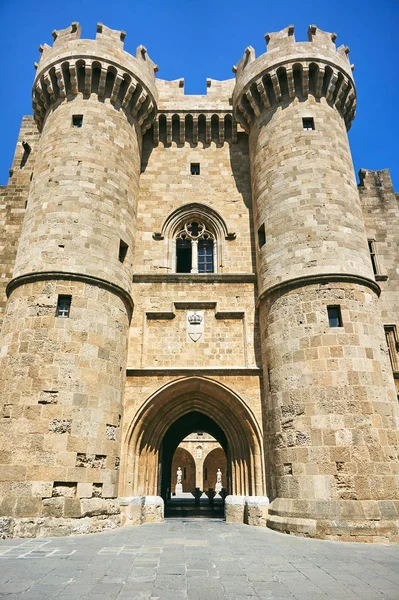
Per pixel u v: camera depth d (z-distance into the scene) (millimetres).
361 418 14461
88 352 15906
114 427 16125
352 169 20281
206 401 18812
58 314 16250
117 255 18594
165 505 25688
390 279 22547
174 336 19281
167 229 21891
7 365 15297
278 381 16422
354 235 17906
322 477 14023
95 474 14719
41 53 22422
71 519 13508
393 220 23969
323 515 13430
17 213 24250
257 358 18750
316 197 18359
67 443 14367
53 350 15367
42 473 13758
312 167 19016
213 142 24359
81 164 19000
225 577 7918
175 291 20031
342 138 20516
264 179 20438
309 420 14938
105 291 17328
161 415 18609
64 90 20734
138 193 22422
